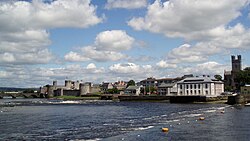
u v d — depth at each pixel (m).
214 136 51.34
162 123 71.25
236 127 62.22
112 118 88.38
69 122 77.50
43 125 70.81
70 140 48.69
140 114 103.00
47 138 51.25
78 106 169.62
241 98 169.00
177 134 53.59
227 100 191.38
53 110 131.50
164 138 49.66
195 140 47.84
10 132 58.94
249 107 136.00
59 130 61.41
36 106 170.25
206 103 193.62
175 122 73.00
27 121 80.56
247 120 75.19
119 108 145.25
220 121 73.69
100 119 85.31
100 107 157.00
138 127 64.25
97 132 57.53
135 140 48.09
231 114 94.25
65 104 197.62
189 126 64.56
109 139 49.16
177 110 121.56
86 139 49.50
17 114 106.81
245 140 47.75
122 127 64.81
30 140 49.44
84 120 82.62
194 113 101.12
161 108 139.75
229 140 47.78
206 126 64.25
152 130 58.91
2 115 102.06
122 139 49.00
